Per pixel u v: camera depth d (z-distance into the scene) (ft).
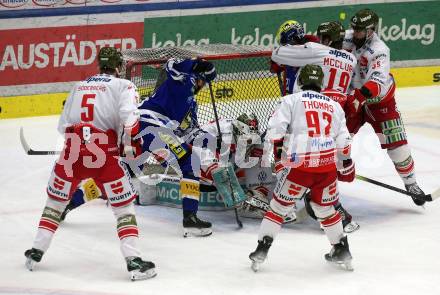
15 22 87.97
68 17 89.92
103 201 64.18
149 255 51.72
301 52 57.57
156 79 67.77
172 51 67.41
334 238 48.39
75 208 60.39
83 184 57.36
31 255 48.29
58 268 49.29
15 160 75.36
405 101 98.22
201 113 70.90
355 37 60.44
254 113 66.33
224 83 70.13
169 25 94.53
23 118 90.43
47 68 90.48
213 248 53.11
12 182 68.80
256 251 48.11
